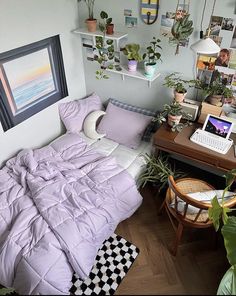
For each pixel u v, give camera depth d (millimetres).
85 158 2367
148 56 2451
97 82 2996
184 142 2199
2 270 1682
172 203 2018
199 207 1693
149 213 2453
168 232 2285
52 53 2504
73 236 1732
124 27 2482
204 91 2303
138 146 2607
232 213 2295
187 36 2152
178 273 977
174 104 2346
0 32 1987
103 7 2475
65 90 2807
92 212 1905
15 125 2355
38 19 2248
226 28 2041
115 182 2145
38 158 2301
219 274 1888
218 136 2223
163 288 863
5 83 2158
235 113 2322
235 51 2092
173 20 2209
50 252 1657
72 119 2768
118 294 882
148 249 2150
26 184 2094
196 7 2072
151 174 2473
